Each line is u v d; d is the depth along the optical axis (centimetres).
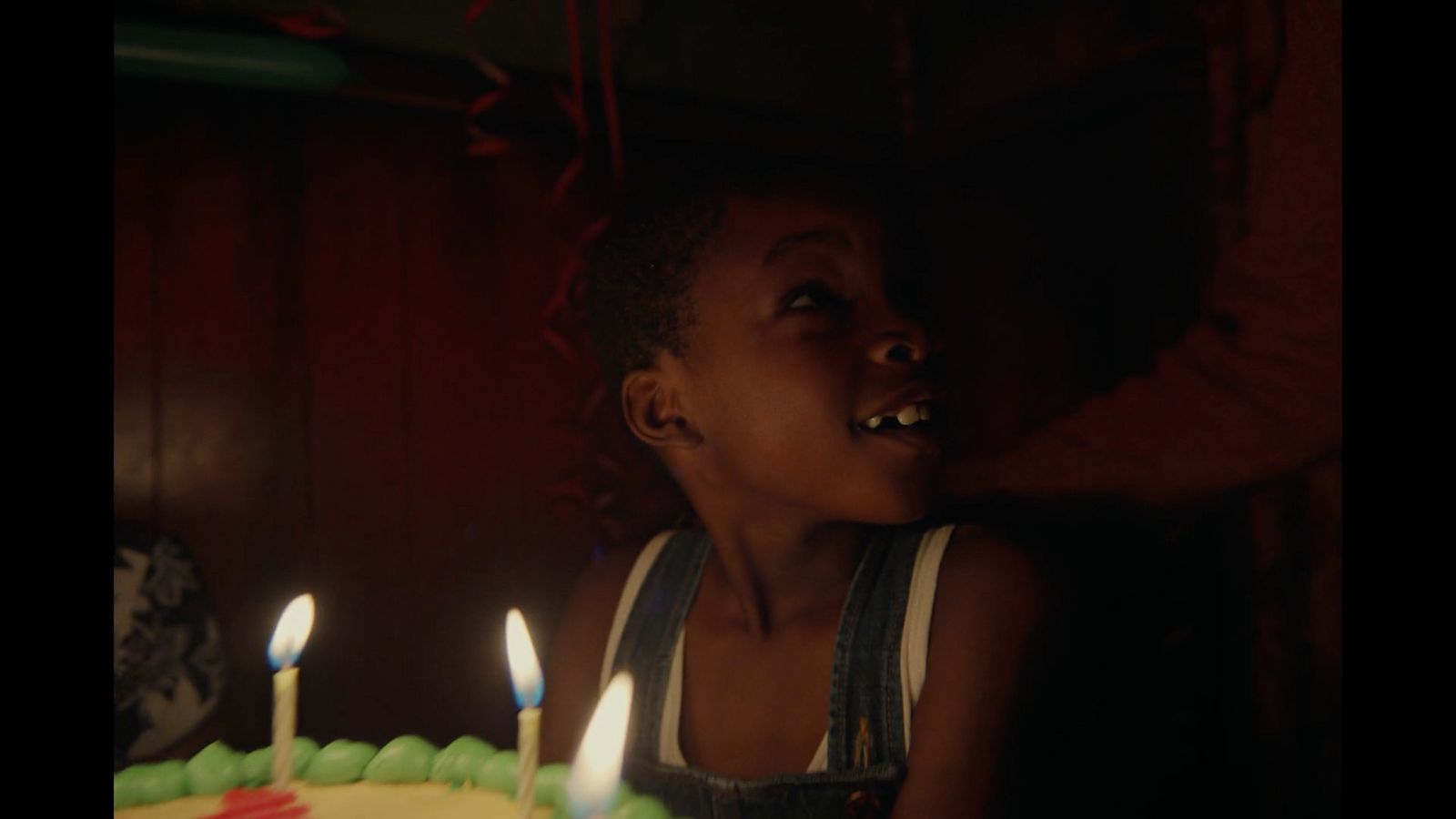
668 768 78
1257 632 132
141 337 158
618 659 86
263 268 166
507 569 180
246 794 68
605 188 188
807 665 77
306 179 169
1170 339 159
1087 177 172
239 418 164
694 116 190
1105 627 82
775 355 72
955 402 195
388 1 171
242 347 164
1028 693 69
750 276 73
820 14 203
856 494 71
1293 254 70
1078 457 87
